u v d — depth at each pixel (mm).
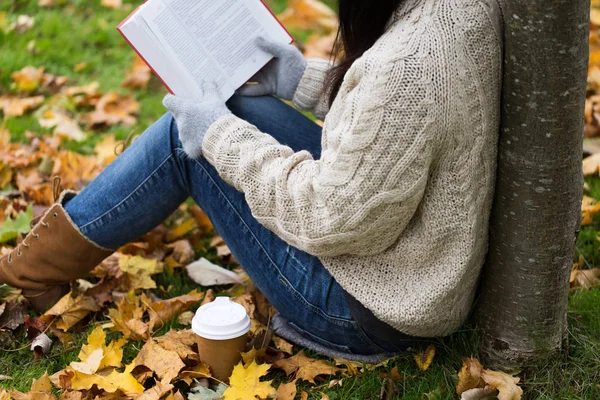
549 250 1872
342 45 1921
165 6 2002
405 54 1589
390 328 1931
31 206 2920
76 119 3844
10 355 2295
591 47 4219
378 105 1583
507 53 1708
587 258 2648
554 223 1841
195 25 2039
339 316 2002
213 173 2068
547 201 1811
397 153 1602
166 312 2408
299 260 2010
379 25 1774
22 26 4715
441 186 1705
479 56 1666
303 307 2051
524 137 1757
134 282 2586
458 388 1975
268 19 2133
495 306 2012
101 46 4555
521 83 1707
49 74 4230
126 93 4094
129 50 4520
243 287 2572
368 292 1863
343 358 2137
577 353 2098
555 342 2021
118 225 2268
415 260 1812
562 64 1662
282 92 2252
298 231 1788
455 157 1680
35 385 2078
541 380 2010
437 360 2102
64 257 2326
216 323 2020
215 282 2619
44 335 2316
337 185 1658
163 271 2715
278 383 2146
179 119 1979
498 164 1839
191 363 2166
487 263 1994
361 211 1661
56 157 3375
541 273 1901
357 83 1651
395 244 1817
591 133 3424
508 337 2016
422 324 1860
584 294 2334
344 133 1644
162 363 2102
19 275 2395
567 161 1775
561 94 1694
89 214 2268
